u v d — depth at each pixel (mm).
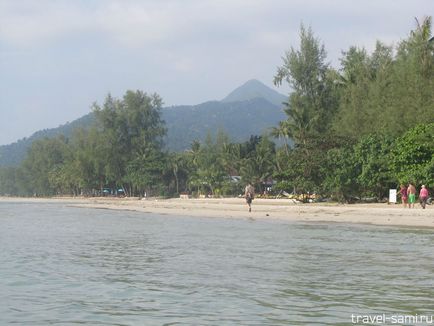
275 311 10922
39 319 10656
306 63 74188
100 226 37406
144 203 85312
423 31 55906
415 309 10914
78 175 141125
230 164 108312
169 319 10453
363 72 68062
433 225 32031
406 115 52656
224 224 37031
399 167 47875
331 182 54000
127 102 127688
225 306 11445
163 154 127750
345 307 11172
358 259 18234
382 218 37062
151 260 18812
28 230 34031
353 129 61219
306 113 73375
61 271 16531
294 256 19234
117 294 12922
